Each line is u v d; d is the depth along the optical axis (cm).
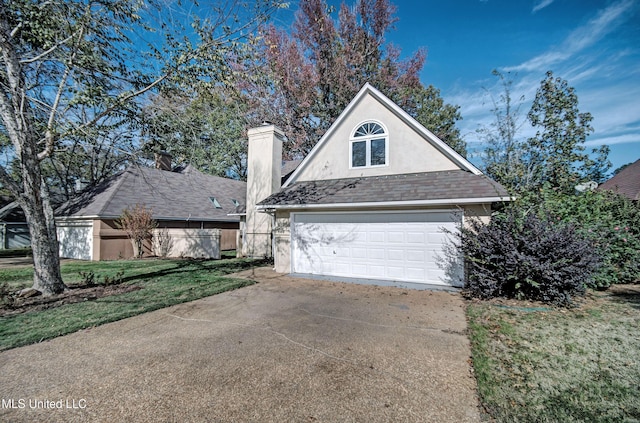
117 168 1958
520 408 283
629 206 926
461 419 270
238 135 2141
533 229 648
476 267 693
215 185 2377
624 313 565
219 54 742
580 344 424
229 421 269
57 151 748
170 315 575
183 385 327
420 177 920
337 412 280
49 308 602
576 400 295
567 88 1346
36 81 736
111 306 618
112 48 729
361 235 936
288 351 412
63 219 1620
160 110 799
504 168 1395
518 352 401
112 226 1536
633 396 301
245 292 768
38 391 316
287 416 275
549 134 1377
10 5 591
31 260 1497
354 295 734
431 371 356
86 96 644
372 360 385
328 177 1088
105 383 331
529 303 638
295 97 1956
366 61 2134
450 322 532
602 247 748
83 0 661
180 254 1611
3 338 446
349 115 1067
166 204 1831
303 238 1027
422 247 854
